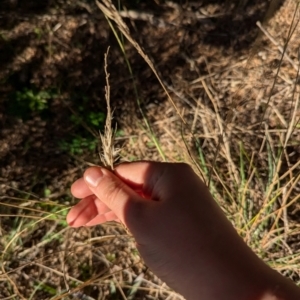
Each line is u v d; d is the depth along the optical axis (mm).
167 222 277
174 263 283
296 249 424
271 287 280
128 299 426
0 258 405
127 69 407
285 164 429
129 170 302
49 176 414
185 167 292
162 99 421
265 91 424
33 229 415
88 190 349
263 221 410
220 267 279
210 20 410
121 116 417
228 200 415
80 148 414
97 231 428
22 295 410
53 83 397
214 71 421
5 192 405
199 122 427
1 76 386
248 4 409
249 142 427
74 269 422
